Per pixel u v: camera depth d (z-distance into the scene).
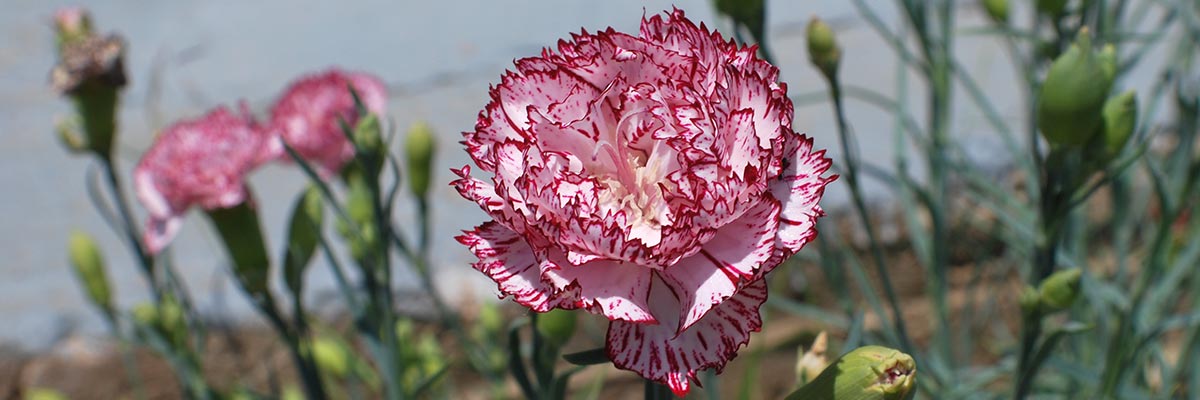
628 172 0.39
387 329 0.49
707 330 0.38
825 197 0.69
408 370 0.59
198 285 0.68
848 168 0.49
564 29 0.83
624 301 0.38
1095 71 0.44
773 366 0.67
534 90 0.39
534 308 0.38
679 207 0.38
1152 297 0.55
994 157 0.69
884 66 0.78
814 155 0.38
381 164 0.47
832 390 0.40
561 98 0.39
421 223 0.57
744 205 0.37
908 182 0.56
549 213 0.38
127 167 0.75
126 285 0.68
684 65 0.38
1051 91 0.44
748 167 0.37
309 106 0.58
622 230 0.37
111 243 0.70
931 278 0.59
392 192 0.48
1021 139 0.70
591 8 0.85
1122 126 0.44
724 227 0.38
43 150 0.77
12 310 0.67
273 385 0.59
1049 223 0.46
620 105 0.39
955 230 0.68
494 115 0.39
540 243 0.38
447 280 0.68
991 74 0.77
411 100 0.78
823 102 0.75
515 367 0.46
